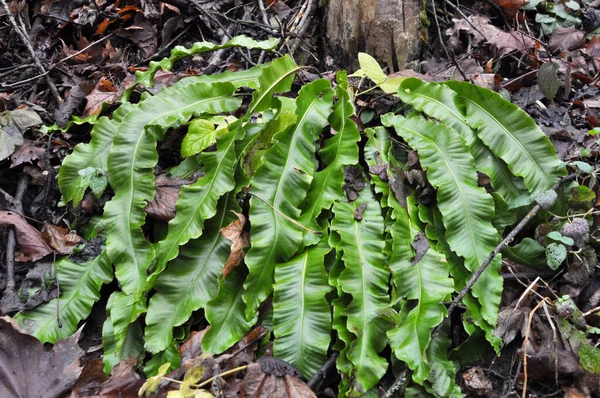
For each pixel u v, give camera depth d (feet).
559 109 3.19
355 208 2.62
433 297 2.43
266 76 2.76
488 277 2.51
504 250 2.67
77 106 3.26
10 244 2.77
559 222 2.68
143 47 3.62
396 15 3.21
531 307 2.61
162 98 2.82
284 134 2.66
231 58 3.49
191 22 3.66
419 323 2.37
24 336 2.44
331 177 2.63
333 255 2.58
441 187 2.60
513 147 2.73
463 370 2.50
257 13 3.72
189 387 2.26
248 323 2.48
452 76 3.18
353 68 3.31
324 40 3.39
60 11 3.71
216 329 2.47
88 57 3.55
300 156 2.66
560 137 2.96
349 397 2.27
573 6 3.71
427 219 2.63
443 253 2.57
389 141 2.78
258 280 2.48
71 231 2.82
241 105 3.10
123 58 3.60
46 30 3.69
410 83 2.84
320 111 2.76
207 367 2.38
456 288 2.54
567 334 2.48
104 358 2.51
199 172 2.80
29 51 3.40
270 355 2.43
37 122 3.07
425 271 2.51
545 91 3.09
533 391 2.47
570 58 3.51
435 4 3.61
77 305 2.63
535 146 2.73
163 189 2.78
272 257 2.50
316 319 2.41
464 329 2.54
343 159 2.64
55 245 2.76
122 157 2.70
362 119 2.96
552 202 2.59
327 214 2.63
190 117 2.85
